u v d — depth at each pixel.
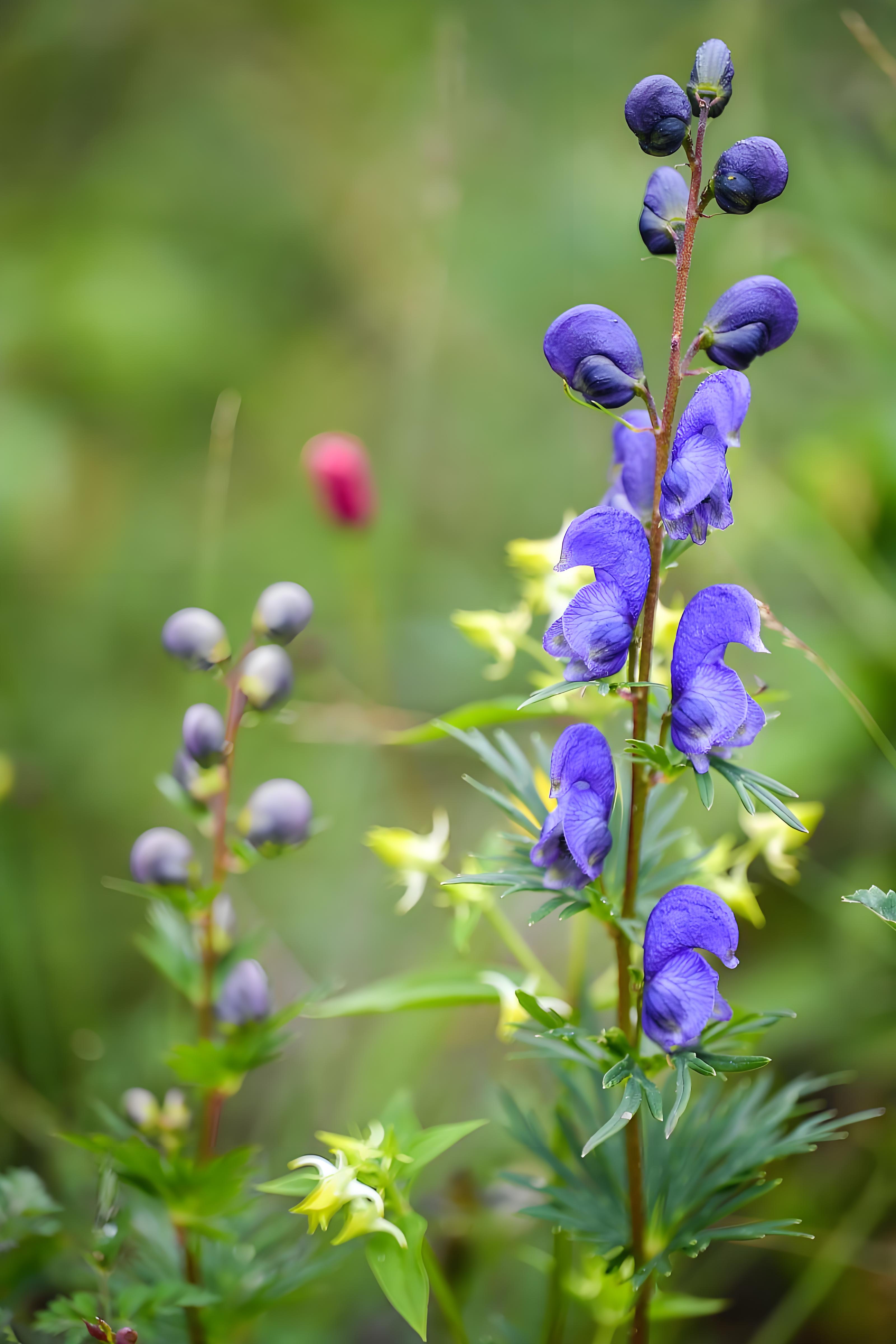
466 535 1.38
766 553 1.08
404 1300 0.75
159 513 1.41
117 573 1.36
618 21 1.54
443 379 1.45
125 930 1.09
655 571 0.72
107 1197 0.78
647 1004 0.72
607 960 1.00
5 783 0.94
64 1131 0.81
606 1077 0.71
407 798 1.17
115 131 1.66
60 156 1.65
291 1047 1.01
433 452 1.42
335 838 1.15
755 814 0.76
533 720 1.13
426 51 1.60
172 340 1.47
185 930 0.82
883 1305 0.87
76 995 1.01
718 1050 0.74
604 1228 0.77
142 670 1.29
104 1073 0.92
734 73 0.71
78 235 1.55
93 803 1.18
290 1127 0.93
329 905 1.11
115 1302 0.79
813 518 1.01
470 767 1.20
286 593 0.80
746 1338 0.87
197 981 0.81
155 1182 0.78
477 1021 1.02
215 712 0.80
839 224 1.13
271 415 1.49
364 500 1.06
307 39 1.72
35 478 1.36
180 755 0.81
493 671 0.82
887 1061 0.90
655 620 0.77
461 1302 0.87
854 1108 0.90
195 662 0.80
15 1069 0.94
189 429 1.47
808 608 1.05
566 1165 0.79
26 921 1.03
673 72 1.44
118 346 1.45
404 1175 0.76
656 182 0.72
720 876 0.82
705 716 0.71
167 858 0.80
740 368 0.72
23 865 1.07
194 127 1.65
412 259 1.46
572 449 1.40
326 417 1.50
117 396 1.45
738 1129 0.78
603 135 1.49
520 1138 0.79
